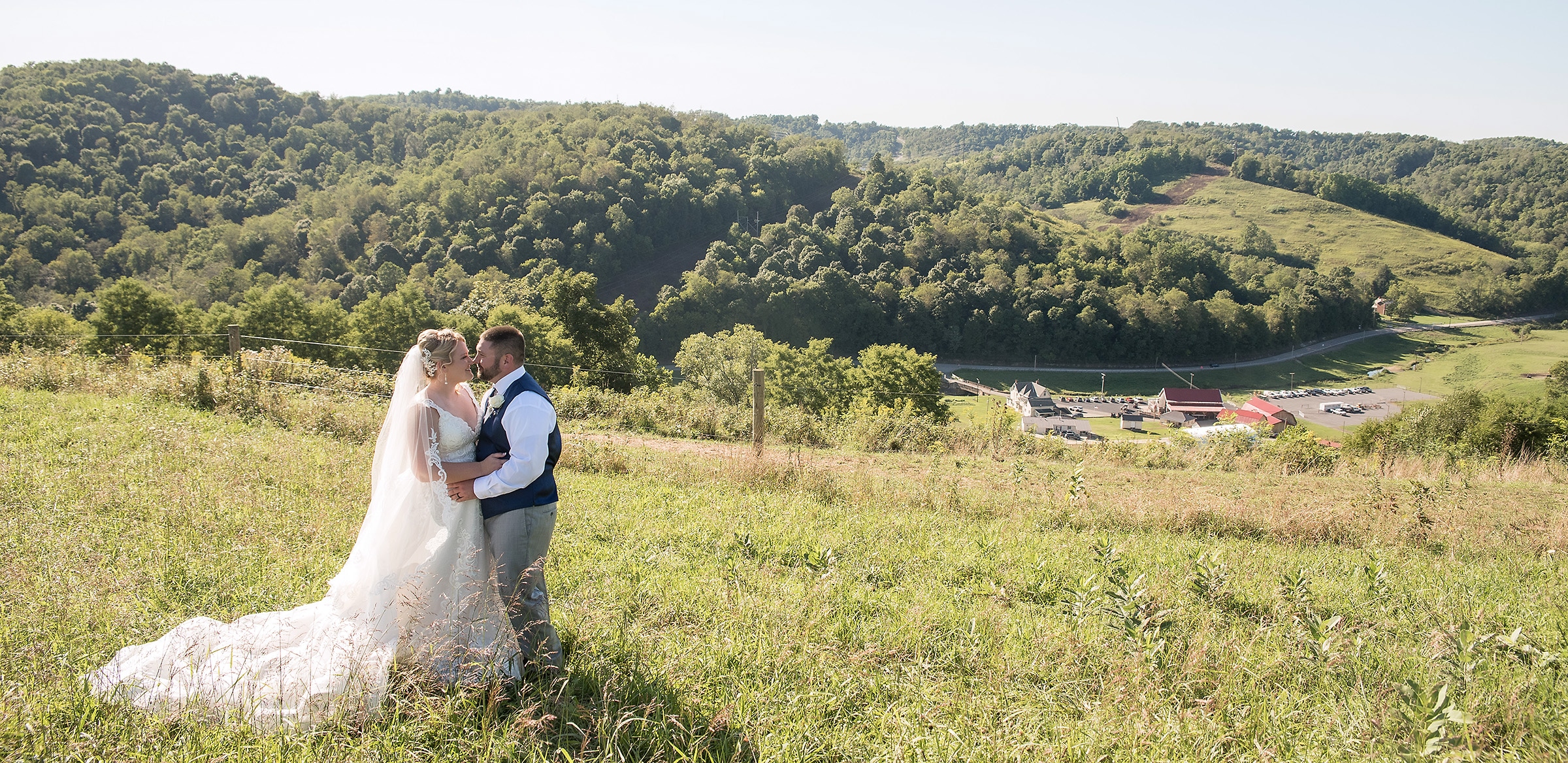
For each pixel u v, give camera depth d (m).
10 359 13.05
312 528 5.94
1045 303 121.44
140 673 3.30
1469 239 198.25
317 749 2.96
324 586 4.66
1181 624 5.13
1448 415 26.38
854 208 155.75
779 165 172.25
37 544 4.91
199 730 2.99
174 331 50.22
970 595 5.80
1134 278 135.62
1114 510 10.22
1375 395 103.12
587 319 49.62
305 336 57.97
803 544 6.95
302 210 138.88
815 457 14.89
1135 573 6.48
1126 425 85.50
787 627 4.59
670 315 112.06
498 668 3.52
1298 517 9.86
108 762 2.76
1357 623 5.39
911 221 148.25
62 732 2.88
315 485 7.40
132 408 10.56
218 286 98.75
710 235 146.38
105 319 48.47
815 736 3.47
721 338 71.50
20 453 7.39
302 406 11.98
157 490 6.48
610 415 17.78
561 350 45.50
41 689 3.12
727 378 61.78
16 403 10.10
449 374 3.69
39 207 116.44
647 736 3.32
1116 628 4.89
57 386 12.29
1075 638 4.70
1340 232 190.62
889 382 56.88
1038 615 5.42
